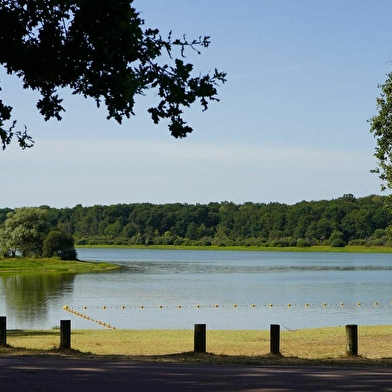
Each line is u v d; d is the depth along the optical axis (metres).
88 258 190.12
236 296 70.50
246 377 13.90
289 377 14.01
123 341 31.00
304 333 35.41
